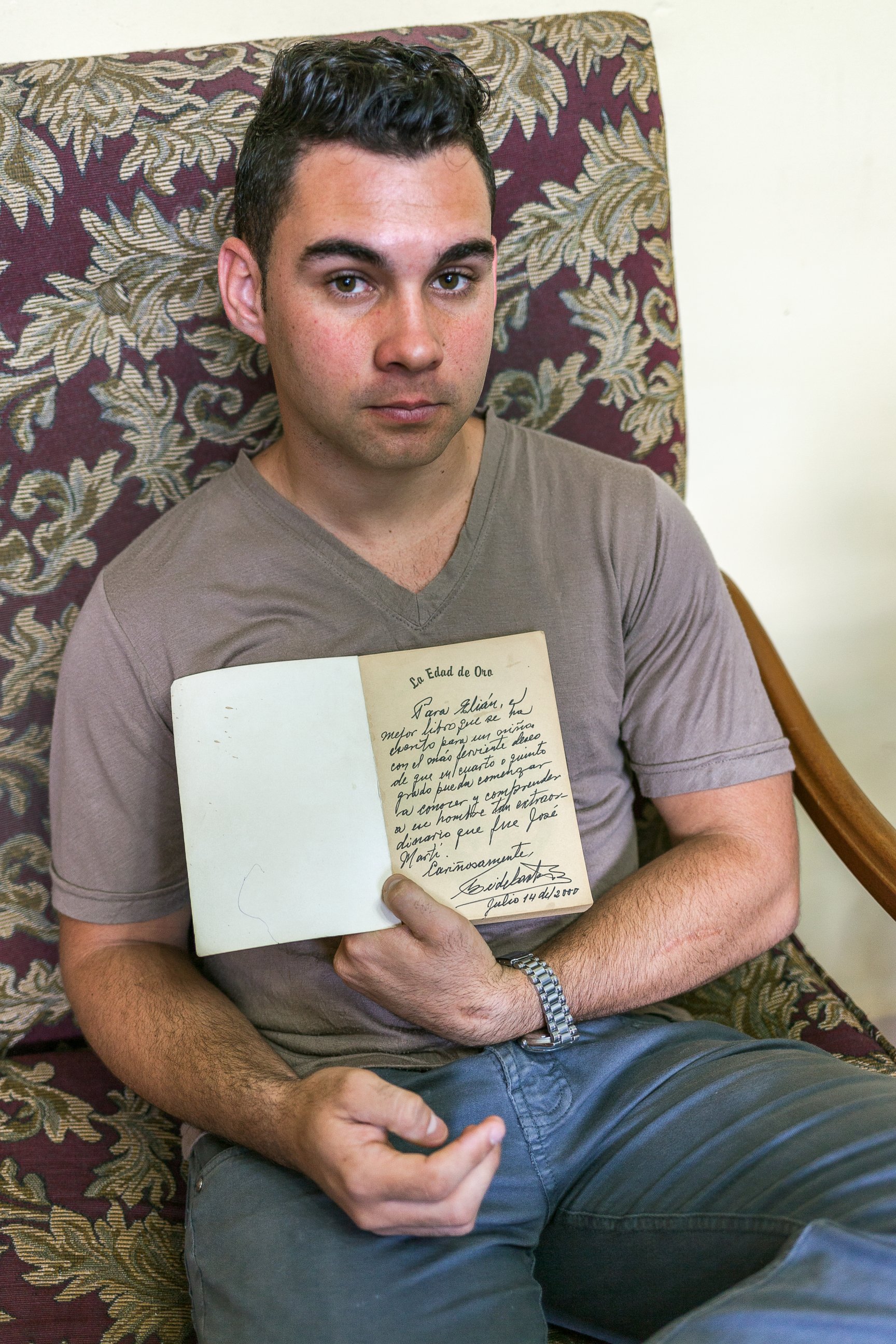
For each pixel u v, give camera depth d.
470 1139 0.68
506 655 0.86
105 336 1.01
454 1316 0.69
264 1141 0.76
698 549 0.95
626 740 0.97
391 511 0.89
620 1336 0.81
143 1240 0.88
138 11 1.16
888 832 0.98
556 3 1.20
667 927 0.87
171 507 1.05
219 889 0.80
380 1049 0.86
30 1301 0.81
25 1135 0.97
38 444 1.01
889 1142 0.72
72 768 0.91
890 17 1.22
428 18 1.20
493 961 0.82
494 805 0.83
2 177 0.96
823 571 1.42
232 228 1.00
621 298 1.08
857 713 1.48
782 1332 0.61
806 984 1.04
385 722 0.83
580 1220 0.82
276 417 1.05
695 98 1.24
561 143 1.04
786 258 1.29
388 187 0.75
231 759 0.82
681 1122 0.82
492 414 0.97
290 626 0.89
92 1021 0.87
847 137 1.26
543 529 0.93
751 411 1.35
